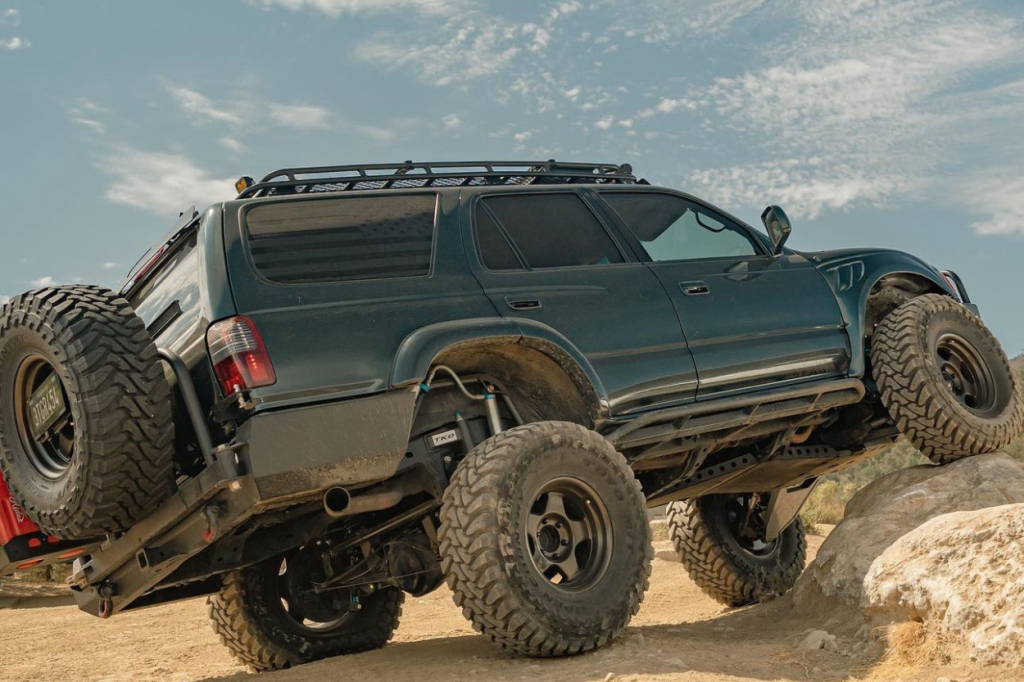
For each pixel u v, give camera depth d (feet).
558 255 16.69
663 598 26.86
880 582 13.92
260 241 13.93
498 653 14.38
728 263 18.69
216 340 12.96
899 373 18.84
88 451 12.49
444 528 12.89
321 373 13.20
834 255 20.42
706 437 17.92
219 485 12.40
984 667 11.96
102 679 19.47
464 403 15.40
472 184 17.29
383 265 14.75
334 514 13.42
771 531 22.49
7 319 13.42
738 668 12.82
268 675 15.55
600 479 13.94
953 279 22.68
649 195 18.65
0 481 14.21
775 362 18.11
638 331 16.48
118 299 13.35
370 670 14.33
